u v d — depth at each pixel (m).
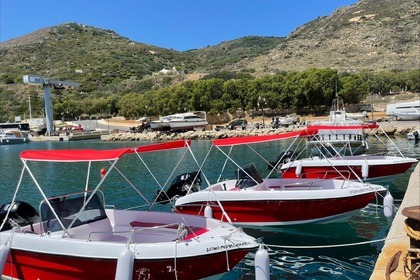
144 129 78.38
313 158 20.72
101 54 198.75
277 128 64.88
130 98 106.75
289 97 84.56
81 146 62.47
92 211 9.30
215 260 8.25
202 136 64.44
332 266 9.94
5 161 41.50
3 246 8.41
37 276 8.45
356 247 11.16
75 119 117.31
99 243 7.99
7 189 24.20
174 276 8.05
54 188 24.09
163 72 161.50
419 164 20.44
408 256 6.68
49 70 174.50
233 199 12.61
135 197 19.81
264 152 38.22
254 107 88.25
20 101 134.25
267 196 12.38
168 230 9.70
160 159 36.44
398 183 19.67
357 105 84.44
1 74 164.62
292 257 10.59
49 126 85.81
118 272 7.49
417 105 65.25
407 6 175.12
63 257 8.12
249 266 10.17
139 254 7.83
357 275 9.34
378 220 13.62
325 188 14.22
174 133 69.94
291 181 14.75
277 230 12.63
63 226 8.59
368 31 157.38
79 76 164.75
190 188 14.17
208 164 31.09
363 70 116.69
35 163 38.41
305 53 151.38
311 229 12.65
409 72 100.19
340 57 139.88
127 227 10.10
